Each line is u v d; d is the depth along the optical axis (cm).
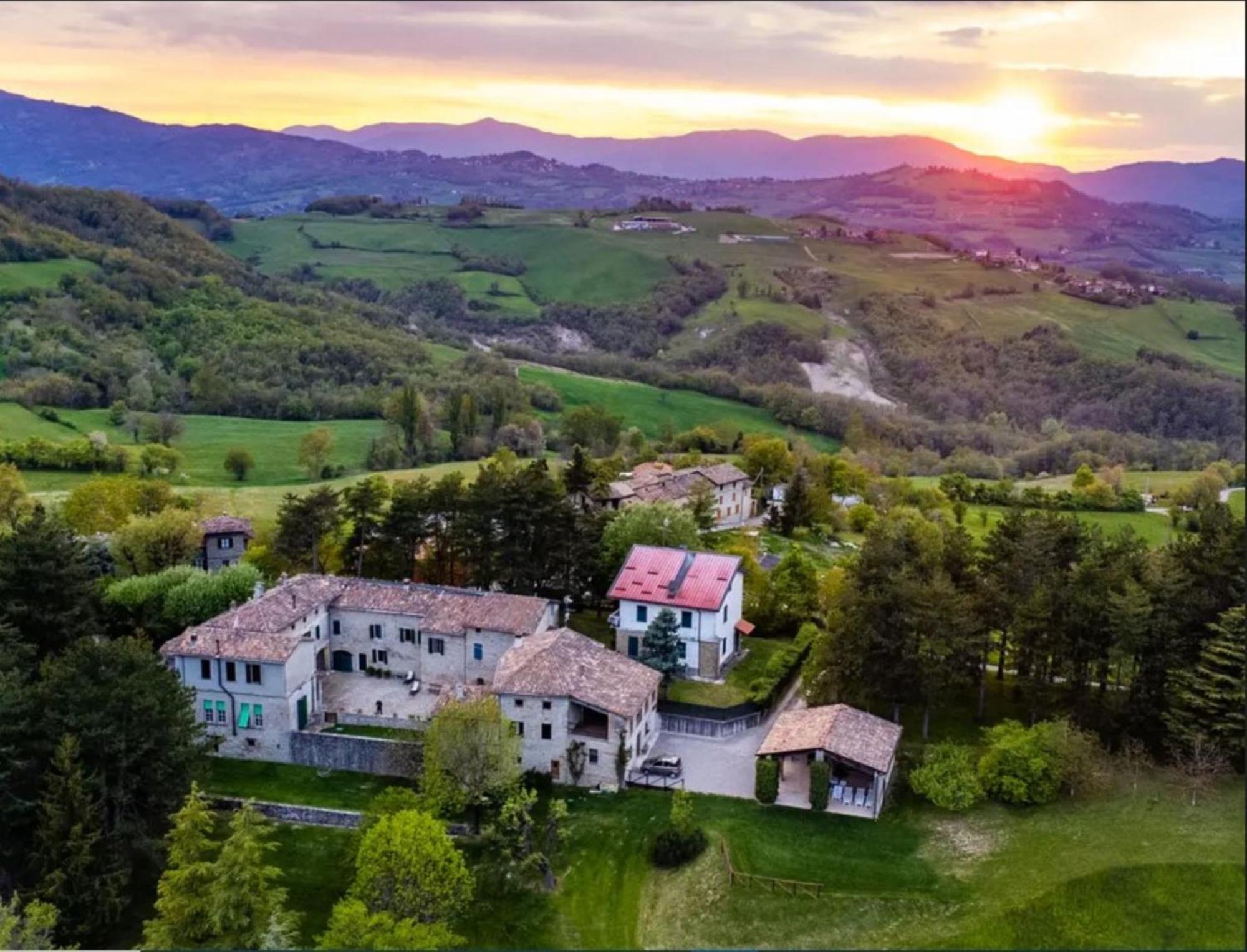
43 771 6288
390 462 18112
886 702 8244
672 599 8988
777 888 5925
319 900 6241
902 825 6625
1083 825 6275
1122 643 7106
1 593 7994
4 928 5097
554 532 9975
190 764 6656
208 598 9156
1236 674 6681
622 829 6769
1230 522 8256
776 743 7094
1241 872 5506
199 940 5406
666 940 5741
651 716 7944
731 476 15062
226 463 16512
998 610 7975
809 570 10231
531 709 7425
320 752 7744
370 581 9306
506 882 6247
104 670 6512
